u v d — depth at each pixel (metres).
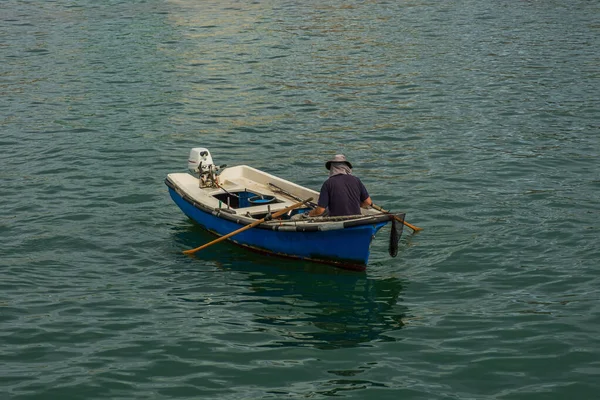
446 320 11.35
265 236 13.57
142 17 39.88
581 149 19.59
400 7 42.28
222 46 32.81
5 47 33.50
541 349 10.45
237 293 12.37
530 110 23.23
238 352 10.52
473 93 25.27
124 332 11.09
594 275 12.68
